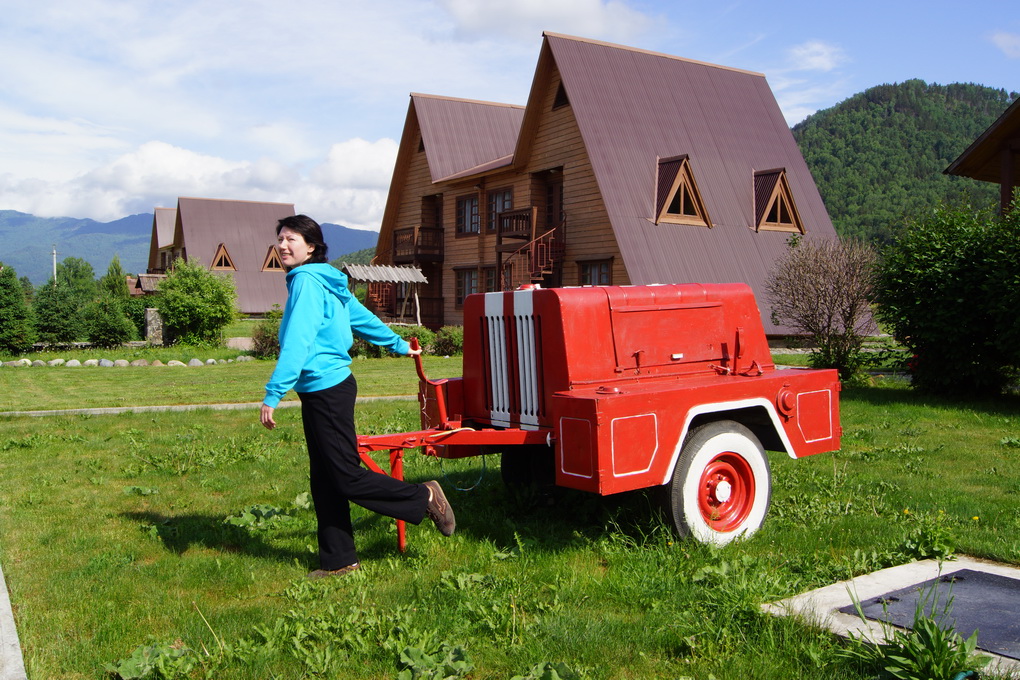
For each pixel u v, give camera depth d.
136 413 10.84
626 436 4.17
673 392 4.36
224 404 11.85
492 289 28.86
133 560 4.54
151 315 26.92
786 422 4.96
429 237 31.78
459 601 3.73
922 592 3.63
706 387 4.52
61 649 3.33
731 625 3.38
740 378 4.91
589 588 3.92
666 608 3.62
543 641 3.29
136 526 5.24
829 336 14.07
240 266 53.94
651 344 4.85
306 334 3.97
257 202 57.16
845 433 8.48
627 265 21.61
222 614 3.70
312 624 3.50
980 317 10.69
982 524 4.93
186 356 23.02
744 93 27.91
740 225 24.30
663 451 4.32
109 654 3.30
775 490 5.93
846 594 3.67
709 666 3.10
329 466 4.12
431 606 3.71
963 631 3.19
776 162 26.70
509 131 33.31
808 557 4.23
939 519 4.86
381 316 33.06
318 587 4.01
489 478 6.43
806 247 14.88
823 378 5.17
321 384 4.10
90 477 6.79
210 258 53.81
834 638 3.22
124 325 26.11
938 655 2.82
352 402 4.21
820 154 141.50
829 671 2.99
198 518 5.41
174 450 7.86
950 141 140.12
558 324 4.58
